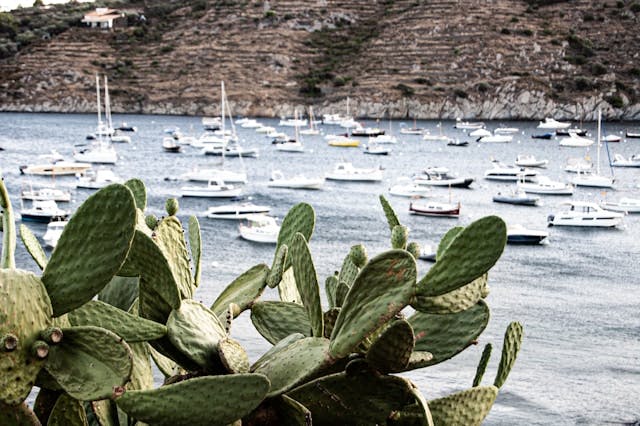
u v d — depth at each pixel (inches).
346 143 5516.7
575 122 7032.5
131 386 149.2
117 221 119.3
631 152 5290.4
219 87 7509.8
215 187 3211.1
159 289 137.6
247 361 136.5
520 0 7755.9
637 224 2888.8
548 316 1808.6
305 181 3528.5
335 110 7229.3
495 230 119.6
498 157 4970.5
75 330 117.5
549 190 3469.5
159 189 3427.7
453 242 122.2
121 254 119.4
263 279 163.0
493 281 2100.1
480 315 146.2
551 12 7652.6
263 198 3267.7
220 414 119.3
